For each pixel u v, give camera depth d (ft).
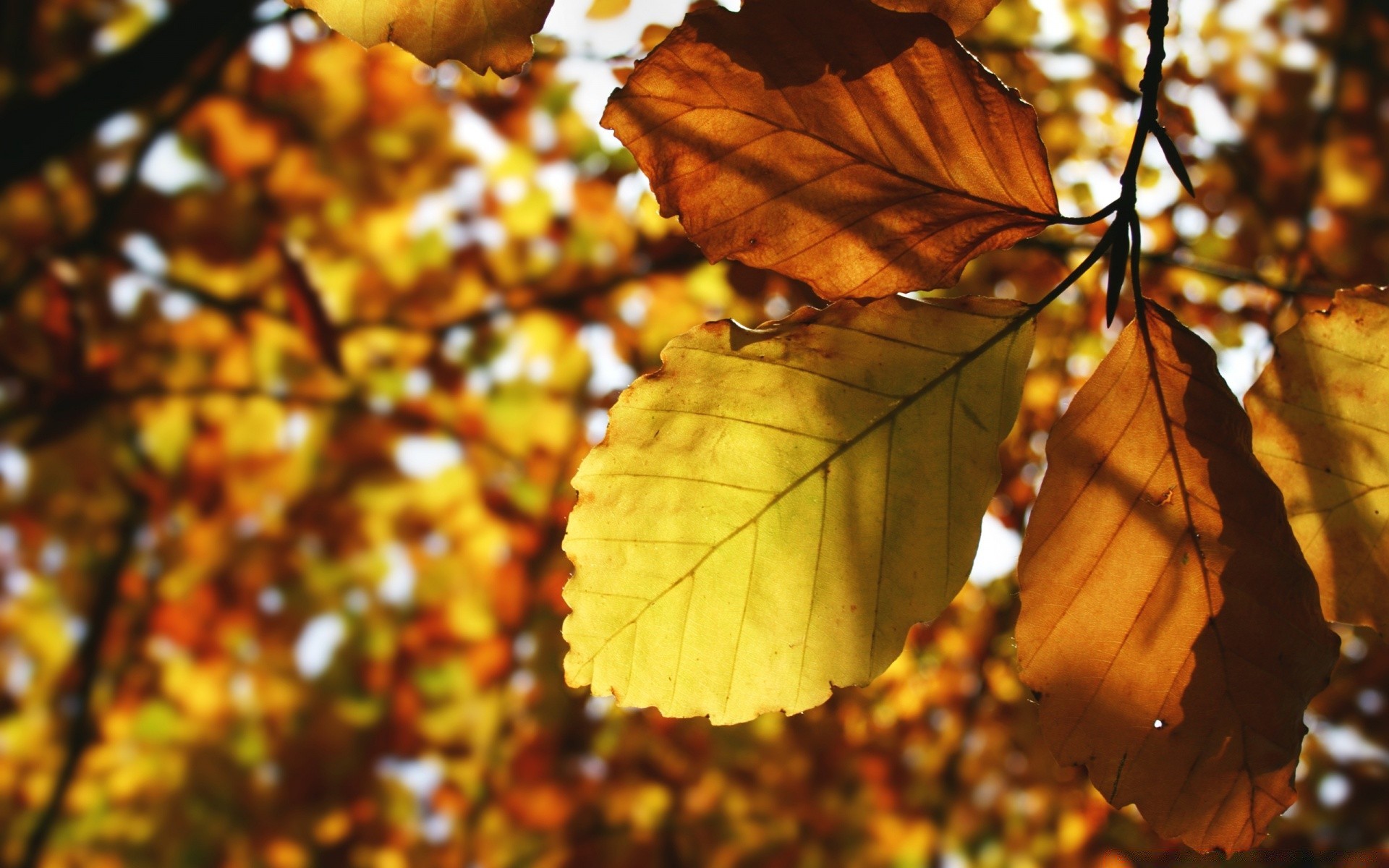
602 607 1.33
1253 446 1.35
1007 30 4.42
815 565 1.33
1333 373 1.34
